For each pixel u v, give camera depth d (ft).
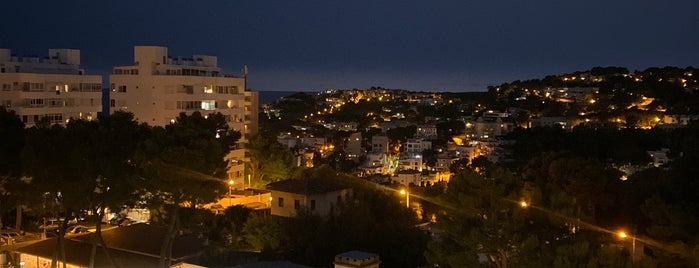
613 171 153.69
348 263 111.96
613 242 125.70
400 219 175.22
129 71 272.10
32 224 170.71
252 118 308.81
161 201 124.06
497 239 90.38
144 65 271.49
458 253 92.27
